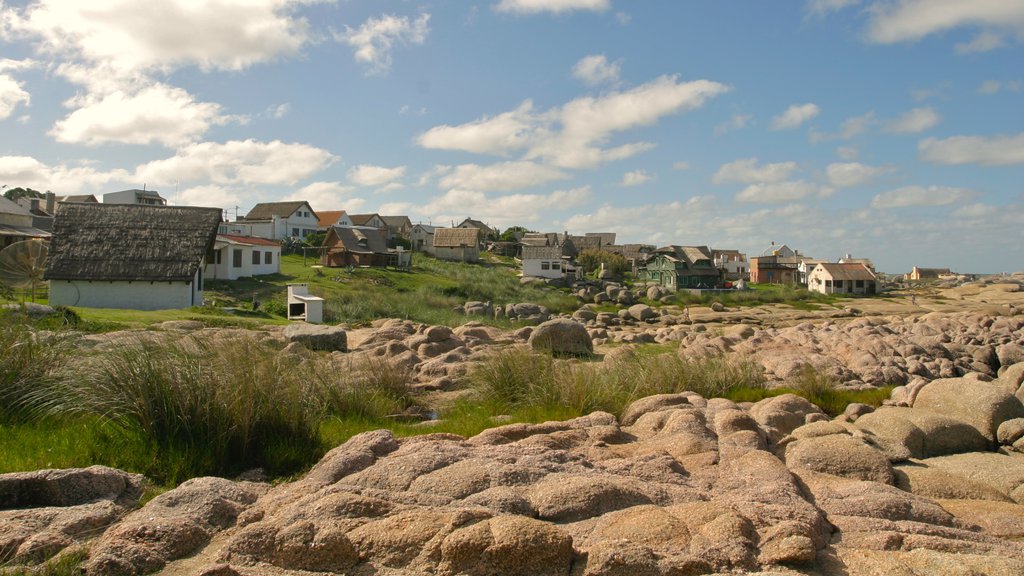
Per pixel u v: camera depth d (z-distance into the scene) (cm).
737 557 491
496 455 695
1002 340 2814
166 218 3409
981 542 552
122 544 518
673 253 8825
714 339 2664
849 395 1459
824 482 694
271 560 516
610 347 2734
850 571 487
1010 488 741
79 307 2883
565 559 495
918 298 7831
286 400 916
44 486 614
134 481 680
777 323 5109
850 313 5878
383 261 7050
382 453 730
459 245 9088
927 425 905
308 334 2017
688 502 592
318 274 5731
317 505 564
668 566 476
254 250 5144
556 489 597
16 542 525
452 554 492
